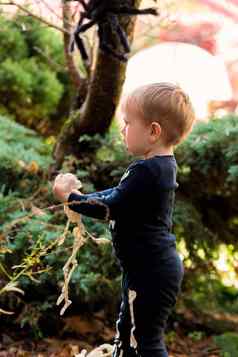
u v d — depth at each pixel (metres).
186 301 3.73
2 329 3.33
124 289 2.28
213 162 3.48
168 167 2.23
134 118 2.27
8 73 4.63
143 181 2.17
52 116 4.99
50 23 3.51
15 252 3.12
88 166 3.69
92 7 2.88
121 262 2.27
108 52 3.12
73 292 3.31
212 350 3.41
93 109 3.59
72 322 3.43
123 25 3.28
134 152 2.30
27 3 3.74
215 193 3.68
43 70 4.88
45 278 3.16
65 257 3.17
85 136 3.63
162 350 2.27
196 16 4.62
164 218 2.24
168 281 2.22
